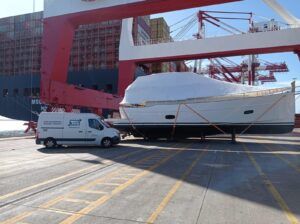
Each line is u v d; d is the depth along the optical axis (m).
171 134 24.83
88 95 27.27
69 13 25.55
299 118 40.28
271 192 7.93
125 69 39.81
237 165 12.32
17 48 57.72
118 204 6.81
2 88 58.00
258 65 55.72
